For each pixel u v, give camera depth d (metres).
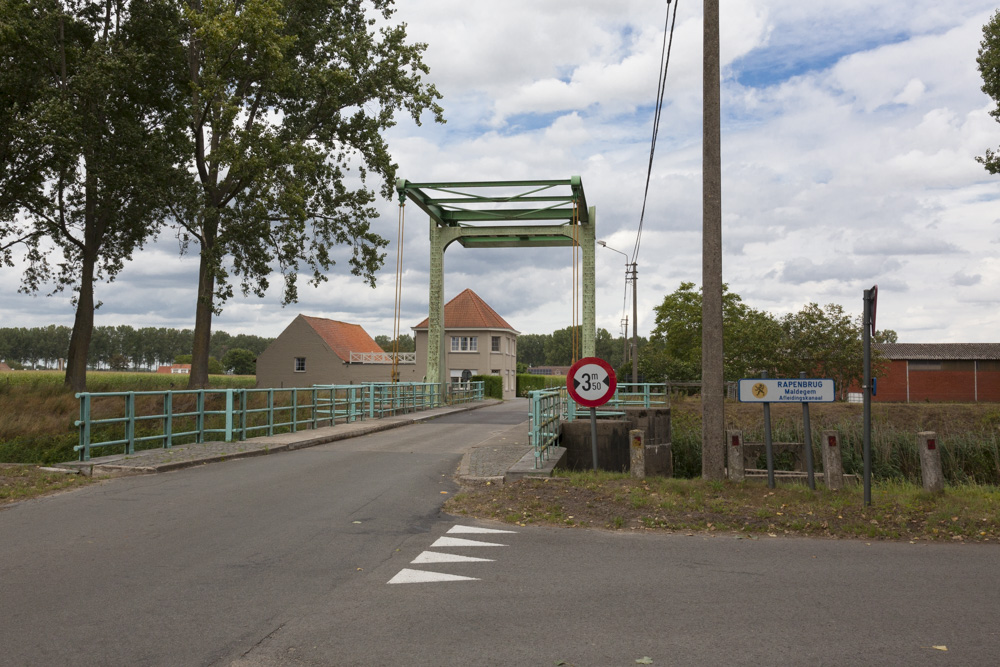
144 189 29.00
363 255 31.55
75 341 31.70
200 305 29.64
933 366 54.59
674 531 7.89
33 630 4.64
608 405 23.81
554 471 11.79
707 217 9.81
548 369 146.00
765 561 6.59
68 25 29.03
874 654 4.31
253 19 25.78
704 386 10.01
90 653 4.27
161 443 16.73
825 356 42.19
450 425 22.69
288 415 23.09
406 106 31.27
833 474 9.87
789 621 4.90
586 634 4.64
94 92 27.28
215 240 28.45
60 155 27.23
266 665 4.12
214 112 27.92
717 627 4.78
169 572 6.05
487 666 4.12
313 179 29.84
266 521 8.14
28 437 17.20
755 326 44.66
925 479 9.56
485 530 7.89
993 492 10.57
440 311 33.41
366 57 30.12
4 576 5.89
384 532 7.71
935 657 4.27
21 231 31.72
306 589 5.62
